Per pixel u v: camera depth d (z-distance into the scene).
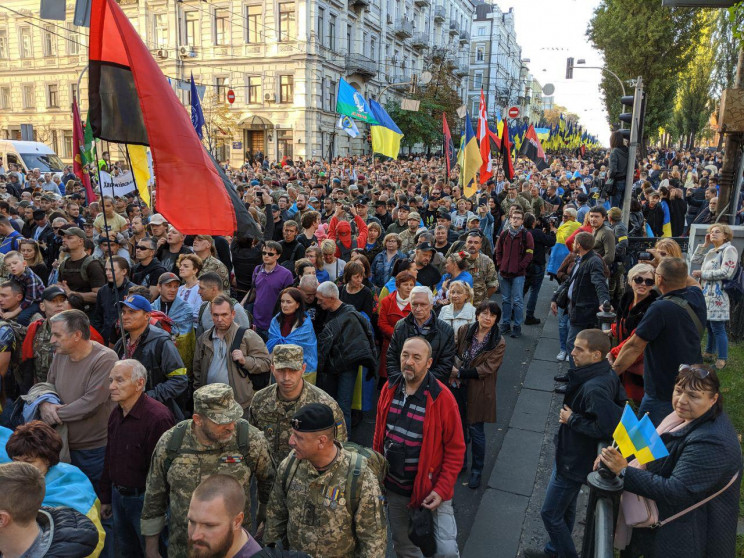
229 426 3.11
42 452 2.94
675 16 30.80
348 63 39.72
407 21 48.81
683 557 2.86
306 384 3.80
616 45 32.41
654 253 5.69
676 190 12.75
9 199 12.50
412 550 3.74
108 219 9.94
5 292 5.36
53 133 42.22
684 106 42.53
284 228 7.95
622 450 2.71
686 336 3.95
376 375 5.57
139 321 4.29
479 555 4.17
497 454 5.59
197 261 6.16
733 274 6.46
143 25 38.19
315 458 2.74
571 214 9.15
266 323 6.54
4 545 2.41
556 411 6.39
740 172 8.05
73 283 6.87
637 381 4.91
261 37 36.34
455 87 62.44
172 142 4.03
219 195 4.19
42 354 4.71
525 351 8.24
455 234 8.93
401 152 46.19
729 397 5.96
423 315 4.75
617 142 10.70
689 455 2.79
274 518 2.97
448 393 3.61
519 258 8.58
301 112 36.09
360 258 6.53
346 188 16.09
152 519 3.27
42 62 41.38
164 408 3.66
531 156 23.00
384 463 3.22
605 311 5.27
